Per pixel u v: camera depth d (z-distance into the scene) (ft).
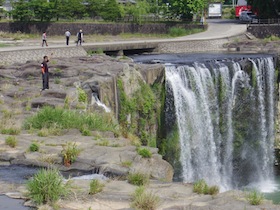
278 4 248.73
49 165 65.92
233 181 149.38
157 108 130.00
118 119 117.91
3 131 79.46
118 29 252.21
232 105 150.10
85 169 66.03
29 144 73.67
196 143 140.56
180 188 60.34
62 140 76.59
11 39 239.71
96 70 122.01
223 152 148.25
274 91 161.99
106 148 73.00
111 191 57.47
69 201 53.67
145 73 128.47
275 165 159.53
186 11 262.88
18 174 63.00
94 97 109.19
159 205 53.26
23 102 97.86
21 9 268.00
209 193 58.59
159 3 298.56
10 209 50.83
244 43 210.59
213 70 145.79
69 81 113.80
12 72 125.49
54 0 276.00
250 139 154.81
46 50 163.84
